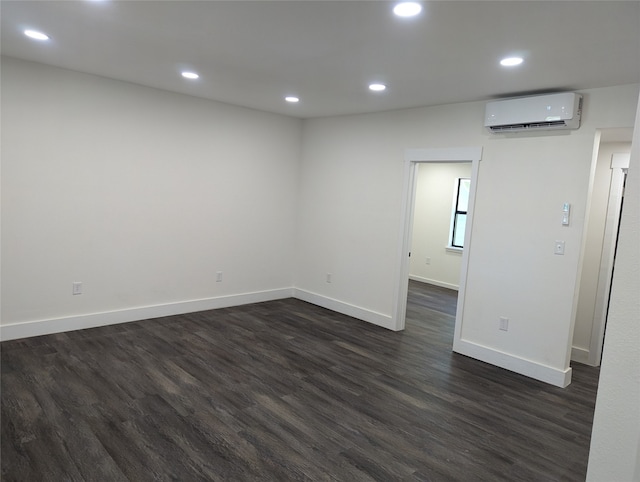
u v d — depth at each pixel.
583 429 3.05
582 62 2.89
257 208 5.71
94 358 3.73
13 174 3.88
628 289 0.85
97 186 4.36
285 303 5.96
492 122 3.94
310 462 2.51
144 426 2.76
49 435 2.60
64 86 4.05
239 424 2.86
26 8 2.54
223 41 2.92
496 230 4.10
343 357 4.15
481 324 4.25
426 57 2.97
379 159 5.11
